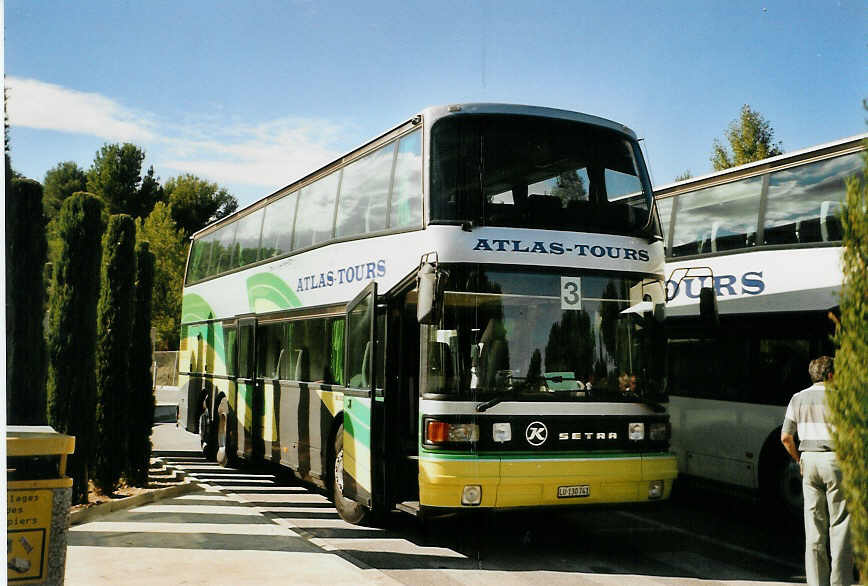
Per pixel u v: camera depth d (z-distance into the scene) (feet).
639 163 29.22
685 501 39.17
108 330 34.30
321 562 23.62
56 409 30.19
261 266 44.65
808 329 31.37
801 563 25.76
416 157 28.25
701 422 36.27
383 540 28.89
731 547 28.25
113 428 33.91
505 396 25.11
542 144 27.91
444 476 24.43
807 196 32.65
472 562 25.62
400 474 28.17
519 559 26.16
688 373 37.40
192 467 50.01
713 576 24.03
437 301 24.39
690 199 38.65
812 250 31.86
